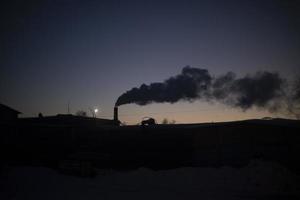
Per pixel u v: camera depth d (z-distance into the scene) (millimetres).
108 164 21641
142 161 20719
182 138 19844
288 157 16625
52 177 18672
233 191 13547
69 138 24688
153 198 12414
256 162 16484
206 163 18625
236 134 18250
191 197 12508
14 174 19562
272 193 13055
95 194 13328
